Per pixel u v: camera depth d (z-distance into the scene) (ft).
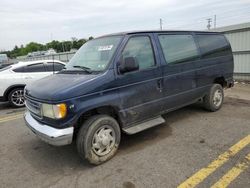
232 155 12.17
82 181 10.83
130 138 15.12
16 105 26.40
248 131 15.15
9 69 26.35
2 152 14.38
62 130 11.02
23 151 14.38
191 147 13.38
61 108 10.80
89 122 11.67
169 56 15.11
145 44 14.11
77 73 13.17
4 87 25.55
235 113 19.01
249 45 34.27
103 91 11.91
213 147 13.21
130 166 11.78
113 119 12.47
